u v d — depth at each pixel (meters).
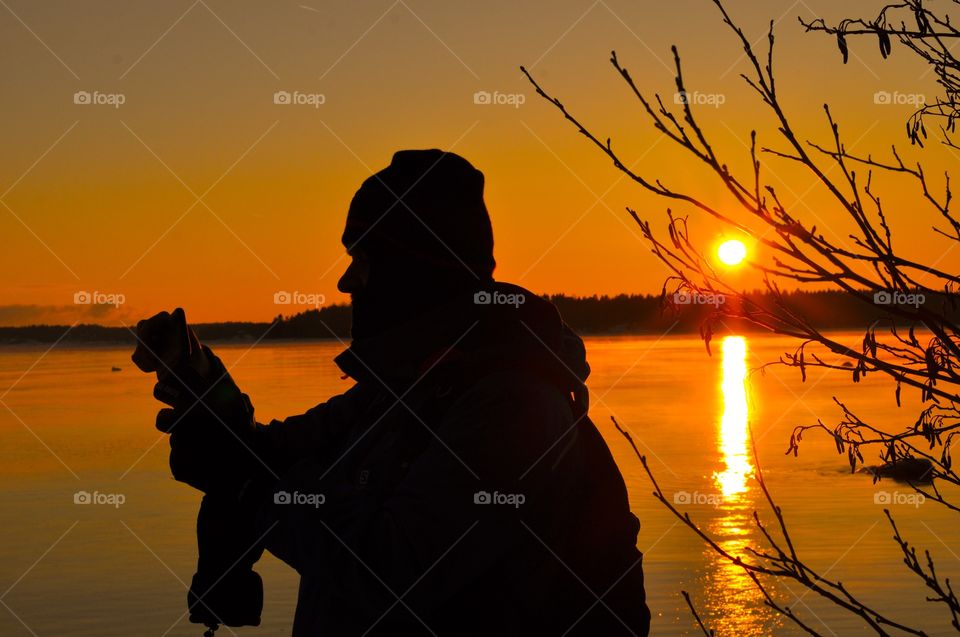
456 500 1.73
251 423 1.92
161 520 16.16
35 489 19.88
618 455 24.03
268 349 130.12
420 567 1.71
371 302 1.95
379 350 1.90
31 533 15.22
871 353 1.88
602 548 1.85
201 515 1.93
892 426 26.27
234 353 112.25
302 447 2.12
